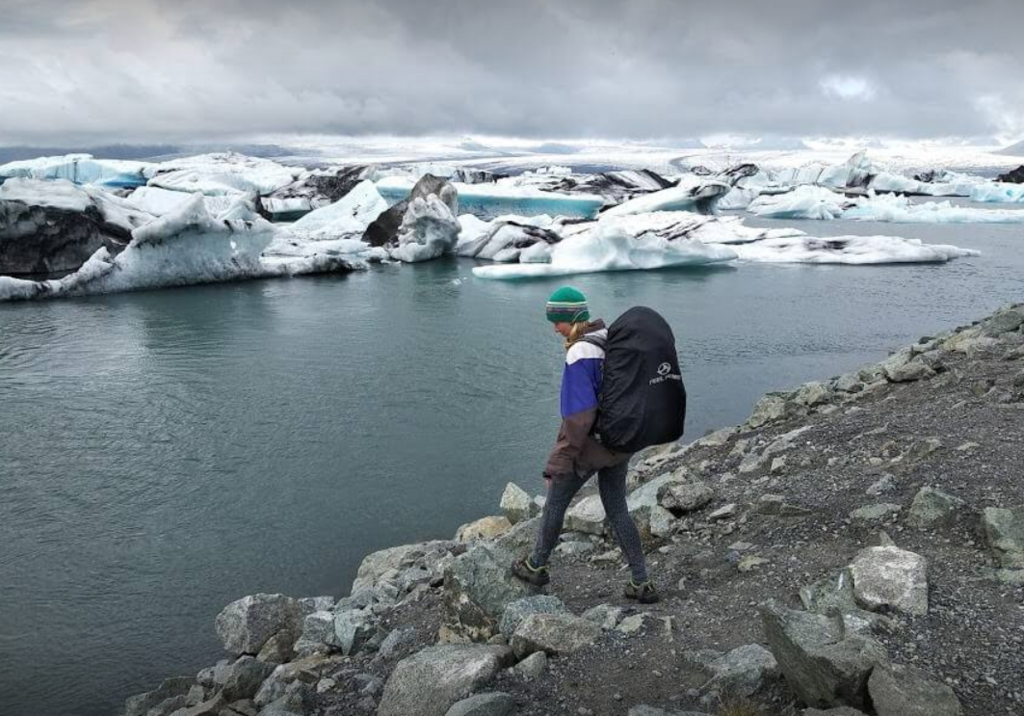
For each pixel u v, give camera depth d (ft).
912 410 24.59
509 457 33.83
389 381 45.57
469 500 29.45
